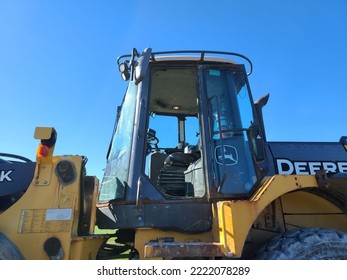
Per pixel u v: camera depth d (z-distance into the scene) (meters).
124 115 3.31
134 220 2.64
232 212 2.30
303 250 2.38
